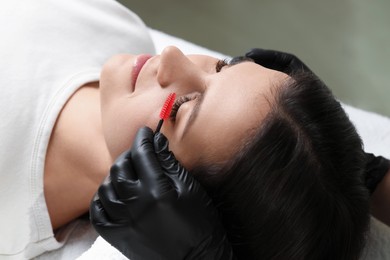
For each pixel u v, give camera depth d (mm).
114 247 776
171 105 750
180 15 2051
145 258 698
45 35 1008
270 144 703
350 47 1980
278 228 721
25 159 904
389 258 919
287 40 1989
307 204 717
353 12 2072
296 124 726
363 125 1192
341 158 750
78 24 1056
